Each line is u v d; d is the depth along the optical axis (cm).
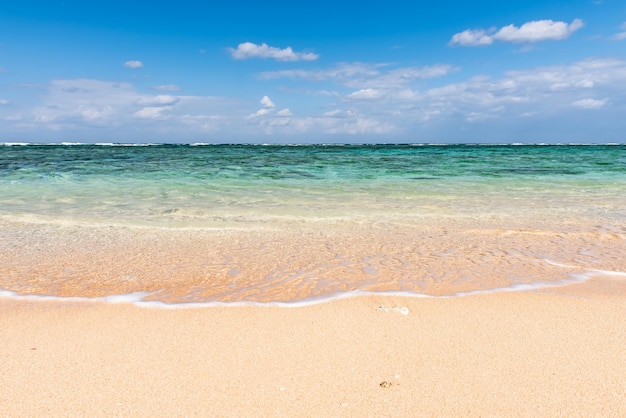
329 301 535
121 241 832
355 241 838
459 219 1048
